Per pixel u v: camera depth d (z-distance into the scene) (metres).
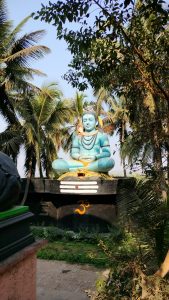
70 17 3.76
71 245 9.22
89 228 11.01
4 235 2.32
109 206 11.12
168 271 3.13
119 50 4.60
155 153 5.69
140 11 3.94
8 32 15.17
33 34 15.13
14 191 2.50
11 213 2.46
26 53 14.34
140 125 5.85
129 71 5.14
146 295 3.06
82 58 4.86
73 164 11.86
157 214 3.91
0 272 2.17
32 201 12.16
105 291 3.55
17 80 15.48
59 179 11.43
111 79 5.25
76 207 11.33
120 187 4.46
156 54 4.84
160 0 3.63
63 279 6.44
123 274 3.52
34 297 2.84
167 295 3.03
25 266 2.66
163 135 5.64
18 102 15.11
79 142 12.43
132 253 3.90
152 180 4.54
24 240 2.64
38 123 14.02
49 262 7.65
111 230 9.41
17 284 2.51
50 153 19.38
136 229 3.94
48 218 11.87
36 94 15.55
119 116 16.64
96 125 12.76
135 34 4.52
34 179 11.88
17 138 14.19
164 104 5.75
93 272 6.90
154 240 3.81
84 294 5.48
